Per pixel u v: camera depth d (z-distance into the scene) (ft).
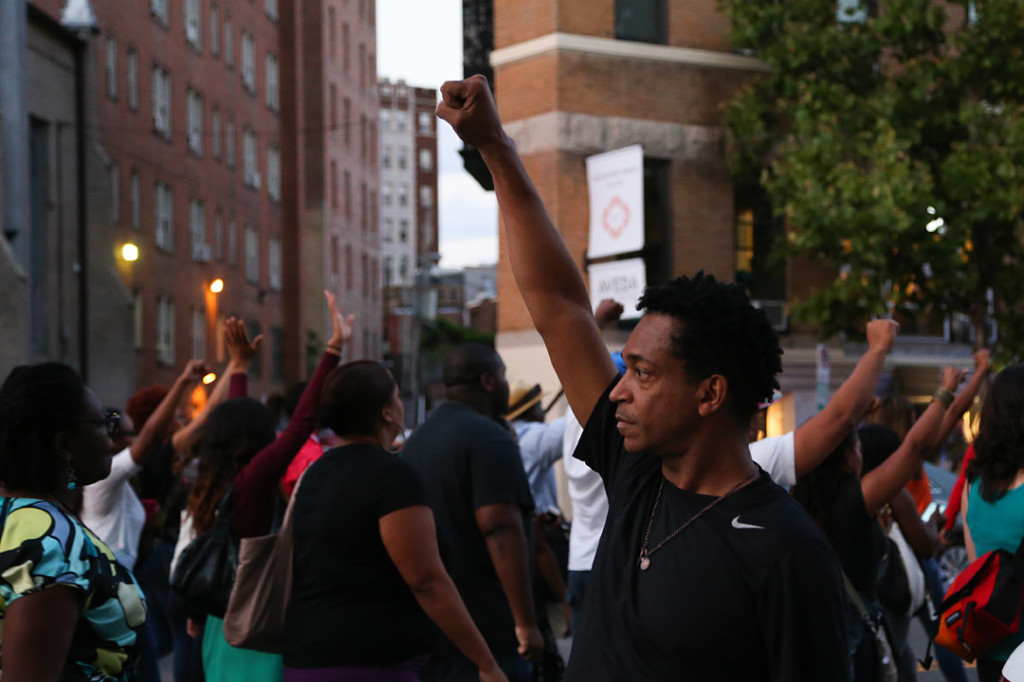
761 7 59.62
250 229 160.04
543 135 59.57
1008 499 14.61
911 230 55.52
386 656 13.23
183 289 134.62
